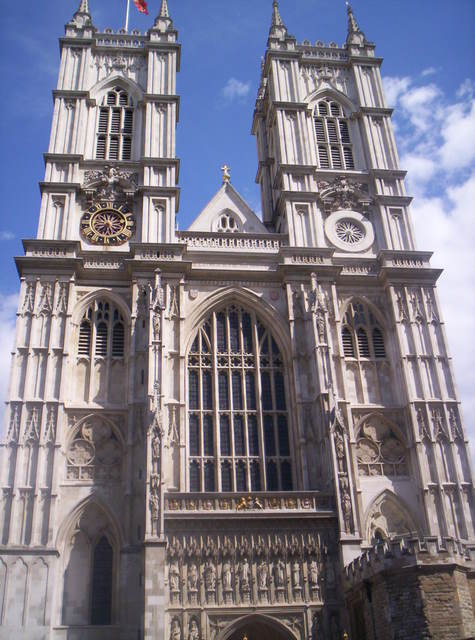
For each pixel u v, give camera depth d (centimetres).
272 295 5450
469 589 3459
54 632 4122
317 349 5000
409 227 5928
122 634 4044
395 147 6375
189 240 5634
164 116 6216
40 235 5406
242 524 4272
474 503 4769
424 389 5131
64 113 6097
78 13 6788
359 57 6856
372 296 5594
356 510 4575
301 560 4244
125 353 5094
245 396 5116
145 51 6638
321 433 4781
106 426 4794
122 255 5428
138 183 5850
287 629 4044
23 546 4238
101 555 4419
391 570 3428
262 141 7250
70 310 5075
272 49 6781
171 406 4831
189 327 5234
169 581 4072
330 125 6569
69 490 4538
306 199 5897
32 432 4609
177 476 4612
